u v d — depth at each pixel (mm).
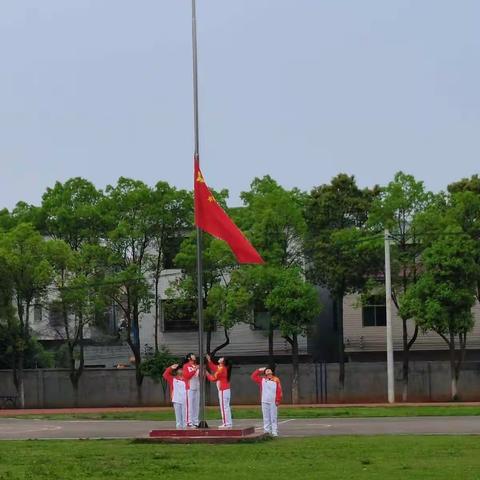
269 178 55469
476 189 58469
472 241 50344
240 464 18531
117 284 54500
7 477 16750
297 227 52844
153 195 56000
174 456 20453
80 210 56531
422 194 52594
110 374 58625
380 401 55656
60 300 55094
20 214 58969
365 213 55781
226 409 26469
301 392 56438
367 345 60469
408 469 17188
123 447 23266
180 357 59219
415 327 55031
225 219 25969
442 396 55688
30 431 32656
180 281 54781
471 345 59781
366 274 53906
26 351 59219
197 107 26141
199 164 26078
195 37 26094
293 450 21594
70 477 16672
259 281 51656
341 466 17891
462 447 22078
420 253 52656
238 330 60812
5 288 54250
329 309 62969
